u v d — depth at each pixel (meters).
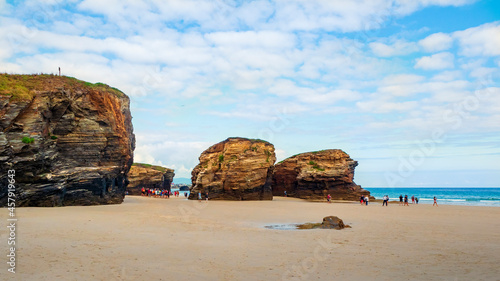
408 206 57.00
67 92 41.47
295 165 83.88
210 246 17.44
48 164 37.66
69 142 41.69
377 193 188.75
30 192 35.28
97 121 44.03
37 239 17.42
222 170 67.75
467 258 15.17
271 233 22.27
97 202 42.47
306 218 32.72
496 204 76.88
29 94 37.69
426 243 18.94
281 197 80.75
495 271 12.91
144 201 54.56
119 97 49.66
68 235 18.98
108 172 43.75
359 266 13.69
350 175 79.88
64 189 38.62
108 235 19.67
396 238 20.66
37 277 11.26
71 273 11.88
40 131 37.41
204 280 11.67
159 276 12.01
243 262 14.21
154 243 17.81
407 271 12.95
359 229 24.88
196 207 44.25
